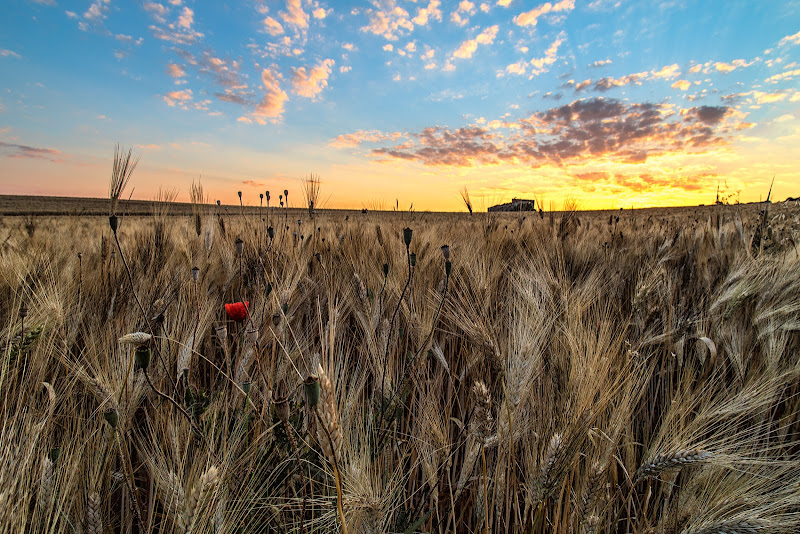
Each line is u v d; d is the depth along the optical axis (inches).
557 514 56.7
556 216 253.6
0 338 65.3
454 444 85.8
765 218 175.8
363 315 94.4
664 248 177.8
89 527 48.1
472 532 72.6
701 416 64.6
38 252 128.9
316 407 34.3
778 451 82.1
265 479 64.3
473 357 86.9
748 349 103.3
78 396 77.9
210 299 115.6
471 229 264.7
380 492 57.9
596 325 81.0
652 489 76.2
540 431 65.5
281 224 155.3
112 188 68.2
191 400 65.9
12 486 43.3
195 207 157.9
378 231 211.0
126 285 107.0
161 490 58.1
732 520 55.3
